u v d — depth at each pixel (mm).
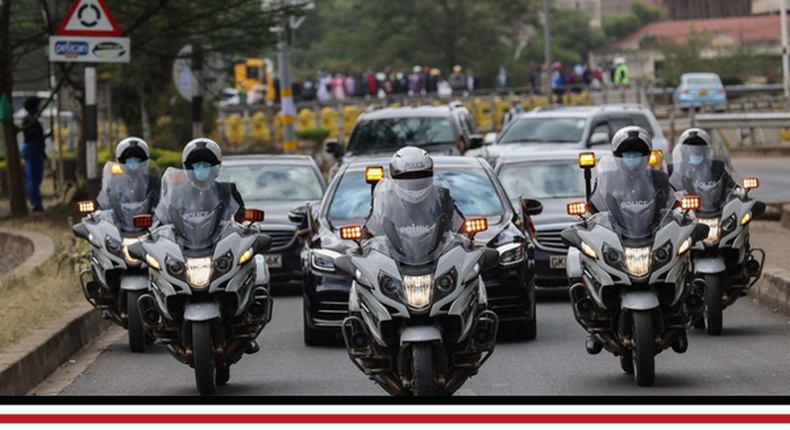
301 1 71625
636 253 25000
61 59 44281
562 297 41531
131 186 32406
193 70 67188
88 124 47875
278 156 49188
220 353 25656
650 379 25375
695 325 33875
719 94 156000
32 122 71562
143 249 25562
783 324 34250
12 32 69250
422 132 60344
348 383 27438
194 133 67438
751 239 48875
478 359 22766
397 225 22016
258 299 26344
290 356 31453
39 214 67875
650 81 182125
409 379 22109
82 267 42375
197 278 24969
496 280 32094
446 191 22391
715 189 32344
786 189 70688
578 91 169250
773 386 25562
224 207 25844
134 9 65312
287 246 43875
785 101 126812
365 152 59719
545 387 26266
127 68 93000
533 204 36594
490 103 149125
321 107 142750
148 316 25672
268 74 190000
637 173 25609
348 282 32188
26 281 40000
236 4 66500
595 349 26875
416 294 21562
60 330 31391
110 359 31562
